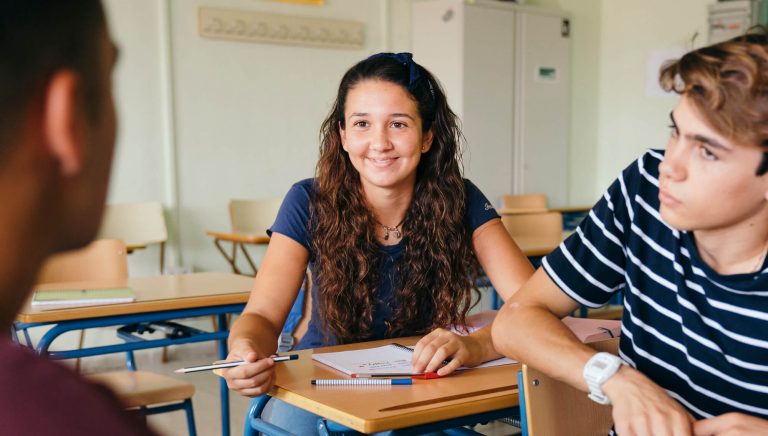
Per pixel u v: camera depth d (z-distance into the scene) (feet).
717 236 3.45
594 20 23.67
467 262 6.03
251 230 16.28
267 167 17.85
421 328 6.03
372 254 5.82
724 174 3.12
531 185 22.04
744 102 2.96
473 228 6.14
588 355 3.78
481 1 20.13
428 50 20.38
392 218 5.91
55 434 0.94
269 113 17.80
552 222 13.84
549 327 4.02
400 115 5.61
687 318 3.70
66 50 1.05
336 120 5.92
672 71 3.22
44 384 0.98
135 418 1.05
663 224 3.86
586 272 4.17
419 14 20.33
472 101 20.20
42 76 1.03
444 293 5.92
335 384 4.55
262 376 4.53
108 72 1.12
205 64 16.83
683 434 3.36
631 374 3.61
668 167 3.27
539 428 4.06
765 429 3.31
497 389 4.48
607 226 4.11
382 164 5.61
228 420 7.86
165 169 16.40
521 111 21.52
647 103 23.11
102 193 1.14
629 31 23.35
